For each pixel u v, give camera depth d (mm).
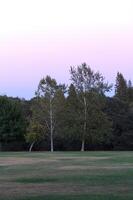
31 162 41906
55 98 85000
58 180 24656
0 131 90750
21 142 91312
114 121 92750
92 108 84438
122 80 127562
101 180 24234
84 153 64375
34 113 85312
